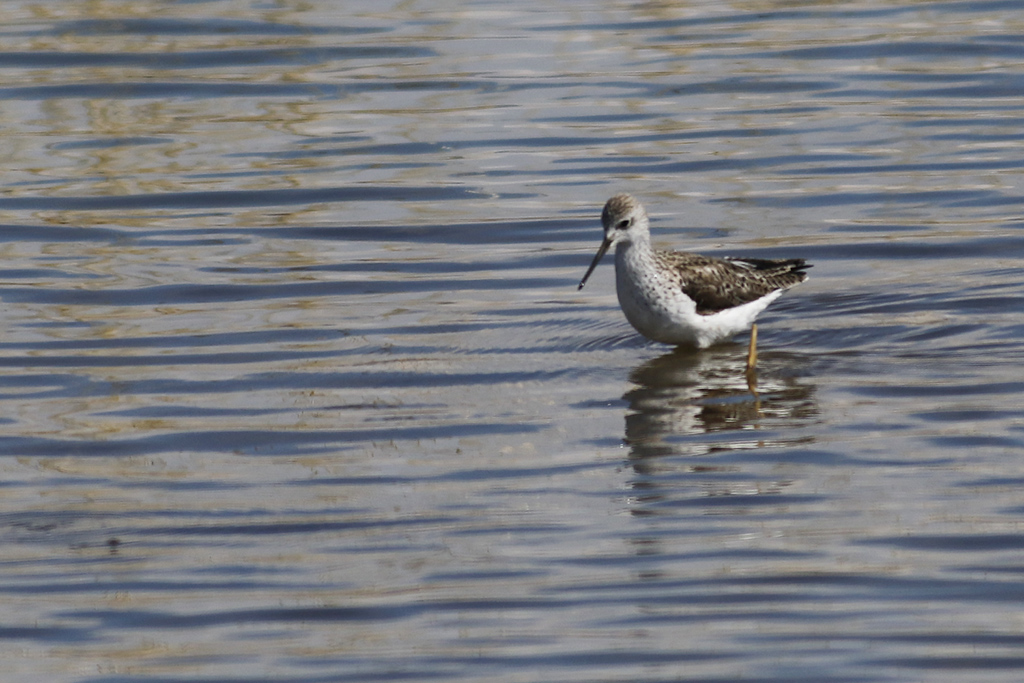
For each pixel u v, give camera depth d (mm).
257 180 21672
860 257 18250
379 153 22688
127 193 21188
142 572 10703
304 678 9180
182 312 16891
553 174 21719
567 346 15680
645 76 25750
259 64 26609
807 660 9203
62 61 26641
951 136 22750
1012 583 10086
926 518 11102
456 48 27312
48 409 14055
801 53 26703
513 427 13383
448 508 11664
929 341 15312
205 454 12938
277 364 15203
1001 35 27375
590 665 9242
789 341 15586
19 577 10641
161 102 24953
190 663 9406
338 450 12961
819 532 10961
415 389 14438
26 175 21828
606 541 10969
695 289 15117
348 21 28875
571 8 29750
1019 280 17047
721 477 12062
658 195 20750
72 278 18062
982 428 12867
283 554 10961
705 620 9742
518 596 10156
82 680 9219
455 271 18281
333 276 18109
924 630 9516
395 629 9781
